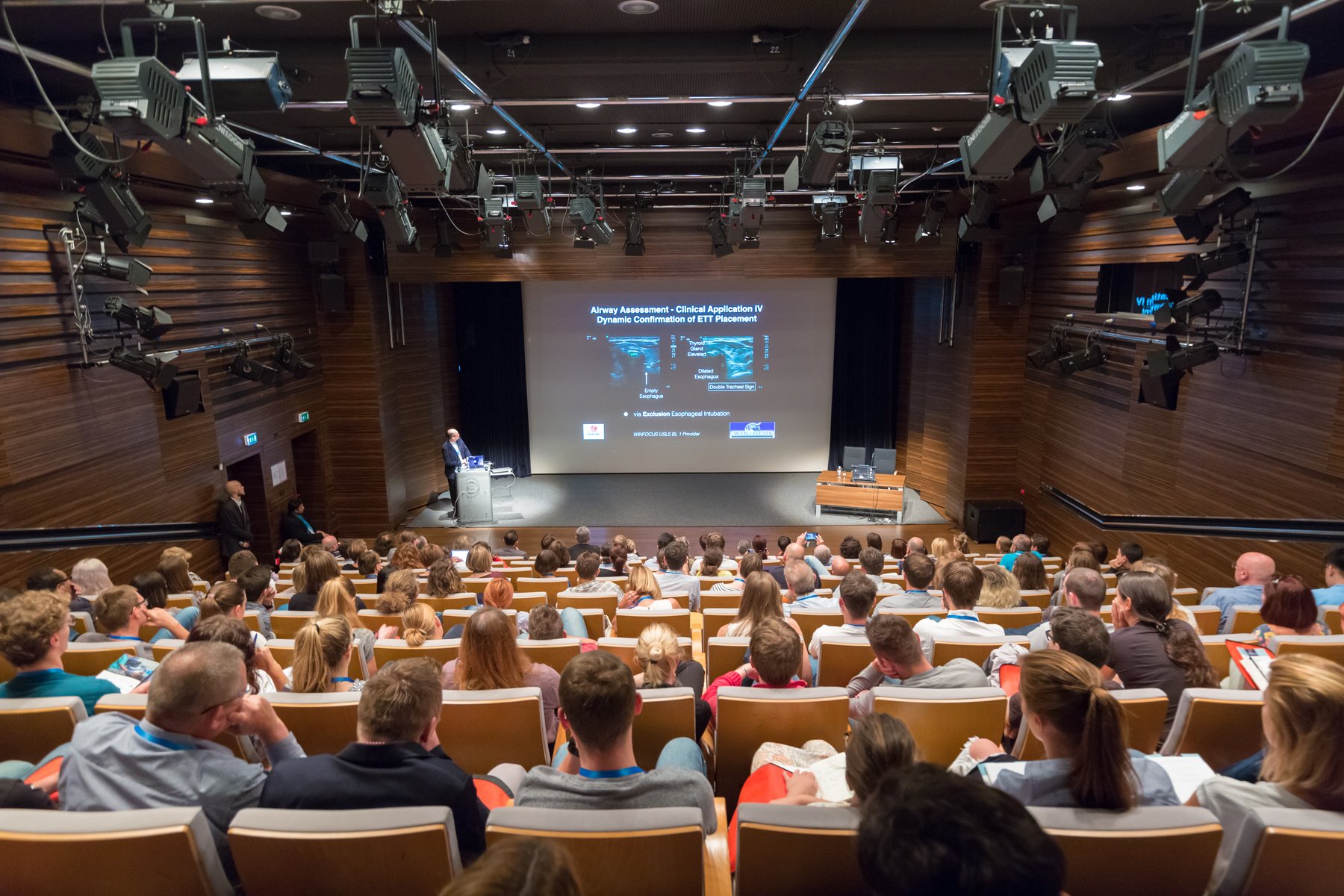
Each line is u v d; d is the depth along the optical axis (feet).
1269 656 10.08
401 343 43.50
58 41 17.17
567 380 52.01
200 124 13.56
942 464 44.96
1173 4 15.84
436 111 14.06
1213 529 23.68
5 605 8.91
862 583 12.70
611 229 39.19
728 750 9.41
